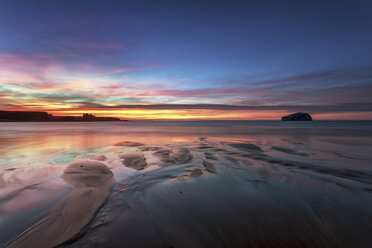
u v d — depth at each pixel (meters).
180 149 9.24
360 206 3.24
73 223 2.64
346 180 4.55
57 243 2.24
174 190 3.90
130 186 4.11
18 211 2.95
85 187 4.01
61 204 3.20
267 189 4.00
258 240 2.41
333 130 24.14
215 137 15.59
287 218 2.89
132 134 19.16
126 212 2.97
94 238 2.35
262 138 14.49
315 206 3.25
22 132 22.64
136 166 5.88
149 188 3.99
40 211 2.96
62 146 10.51
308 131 22.22
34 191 3.77
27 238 2.32
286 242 2.37
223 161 6.56
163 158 7.09
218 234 2.51
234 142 11.98
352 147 9.66
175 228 2.61
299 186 4.17
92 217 2.80
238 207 3.21
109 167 5.75
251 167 5.75
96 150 9.05
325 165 5.97
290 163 6.25
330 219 2.86
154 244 2.29
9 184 4.18
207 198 3.54
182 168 5.64
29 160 6.75
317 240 2.41
